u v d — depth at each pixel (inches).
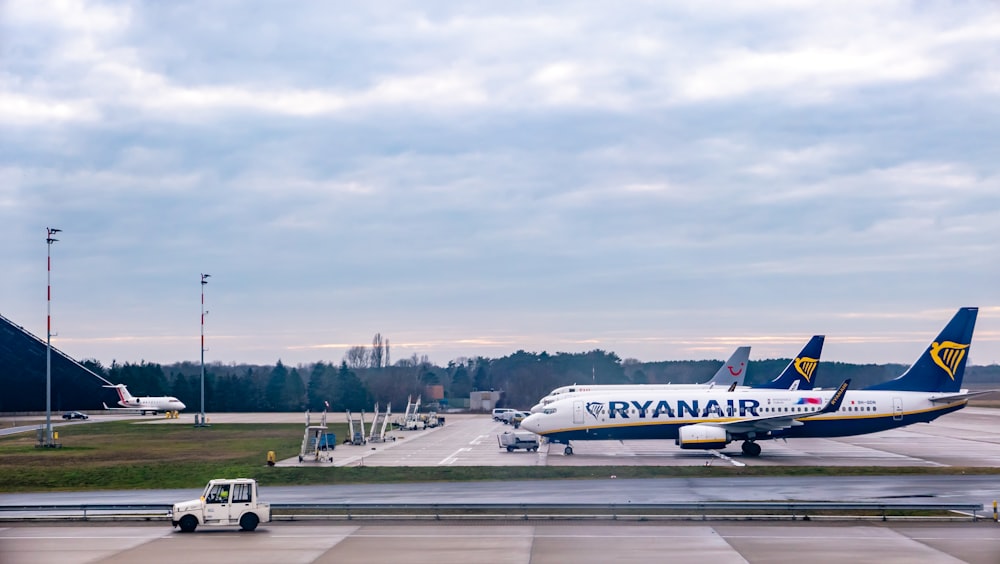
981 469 3058.6
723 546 1781.5
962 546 1775.3
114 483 2974.9
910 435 4849.9
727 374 5738.2
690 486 2689.5
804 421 3720.5
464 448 4247.0
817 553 1713.8
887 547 1766.7
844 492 2519.7
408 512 2155.5
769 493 2508.6
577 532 1942.7
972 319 3818.9
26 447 4498.0
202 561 1659.7
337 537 1897.1
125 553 1739.7
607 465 3282.5
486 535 1910.7
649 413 3769.7
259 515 1994.3
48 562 1657.2
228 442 4810.5
